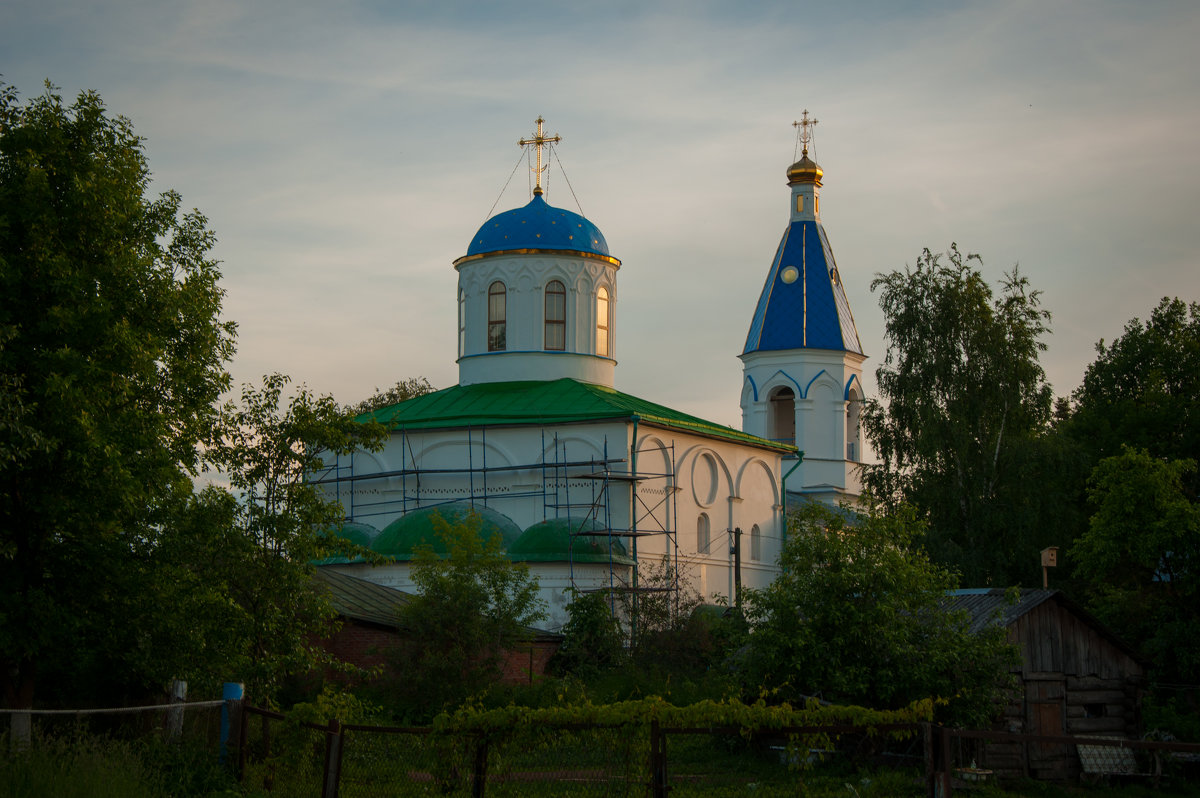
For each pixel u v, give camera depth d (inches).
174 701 737.0
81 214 810.2
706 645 1502.2
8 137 816.9
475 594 1317.7
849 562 1045.8
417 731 634.2
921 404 1904.5
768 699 1038.4
